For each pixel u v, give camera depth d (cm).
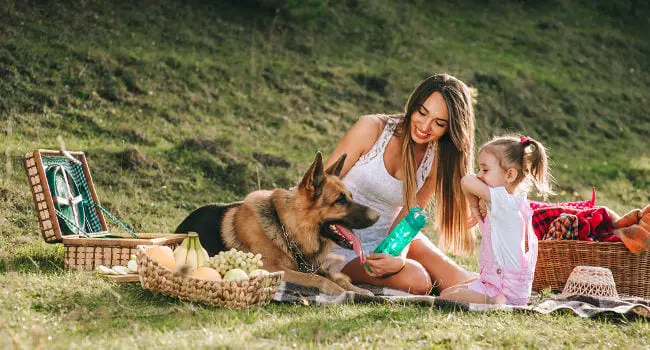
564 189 1309
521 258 482
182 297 432
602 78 2017
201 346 337
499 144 508
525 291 487
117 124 1130
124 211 817
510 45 2059
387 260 505
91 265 518
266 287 441
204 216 545
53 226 526
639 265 542
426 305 463
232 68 1488
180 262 444
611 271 546
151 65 1370
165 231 758
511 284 482
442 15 2155
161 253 452
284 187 1059
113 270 488
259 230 507
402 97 1595
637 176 1455
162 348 333
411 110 526
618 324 440
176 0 1698
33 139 994
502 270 482
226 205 548
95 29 1443
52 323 369
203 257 452
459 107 516
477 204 502
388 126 551
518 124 1619
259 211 514
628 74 2097
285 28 1767
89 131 1086
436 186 563
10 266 507
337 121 1427
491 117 1605
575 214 573
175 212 870
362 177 541
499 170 505
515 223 480
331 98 1507
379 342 363
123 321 383
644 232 531
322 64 1656
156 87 1307
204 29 1627
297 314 427
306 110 1426
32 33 1334
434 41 1948
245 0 1791
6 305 392
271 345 347
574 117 1734
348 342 364
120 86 1260
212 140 1116
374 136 552
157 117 1209
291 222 507
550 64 2002
